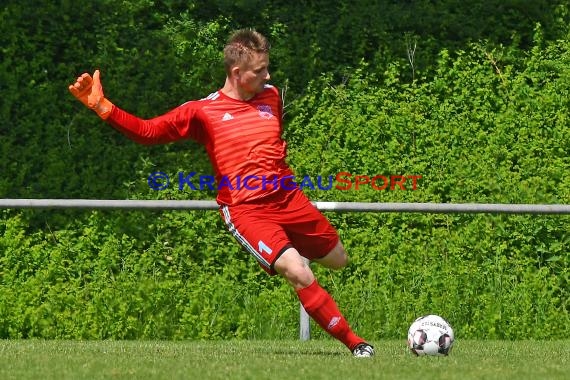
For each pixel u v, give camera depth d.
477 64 38.16
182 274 31.67
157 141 19.33
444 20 39.16
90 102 18.70
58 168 34.59
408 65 38.19
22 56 36.31
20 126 35.25
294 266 18.77
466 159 35.94
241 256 32.34
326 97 37.16
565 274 32.53
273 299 29.73
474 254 32.25
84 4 37.28
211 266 32.09
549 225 33.16
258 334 29.28
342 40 38.59
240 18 38.81
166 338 29.05
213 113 19.52
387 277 30.52
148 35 37.62
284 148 19.88
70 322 29.08
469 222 33.16
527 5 39.78
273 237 18.94
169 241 32.72
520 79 37.97
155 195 34.44
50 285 30.36
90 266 31.19
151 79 36.81
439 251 32.00
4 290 29.38
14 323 29.08
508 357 19.41
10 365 16.53
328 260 20.33
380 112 36.81
